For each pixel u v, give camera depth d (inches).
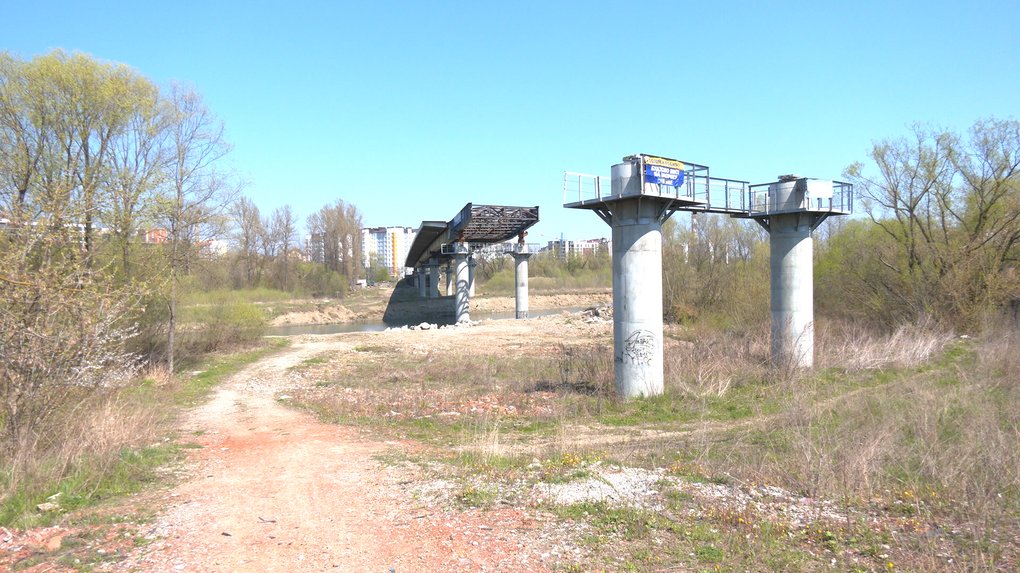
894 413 455.8
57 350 366.3
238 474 381.4
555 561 222.1
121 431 429.7
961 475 302.7
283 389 855.1
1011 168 1039.6
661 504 279.9
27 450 345.1
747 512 264.5
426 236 2805.1
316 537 259.4
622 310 650.2
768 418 522.0
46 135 793.6
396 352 1347.2
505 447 449.7
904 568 206.1
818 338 899.4
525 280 2384.4
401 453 433.4
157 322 1023.0
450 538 249.9
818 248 1455.5
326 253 4094.5
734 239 1807.3
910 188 1139.3
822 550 225.1
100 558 236.8
